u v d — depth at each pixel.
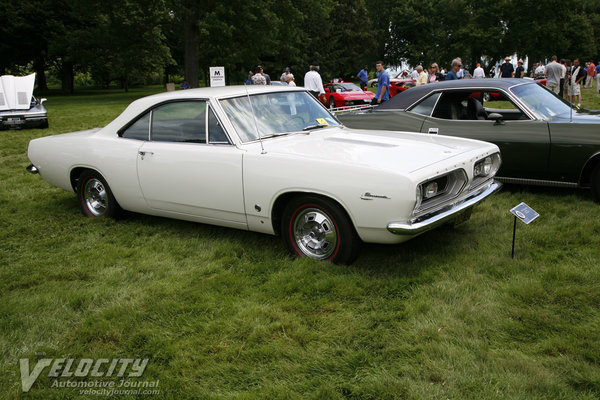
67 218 5.24
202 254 4.06
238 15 28.42
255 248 4.14
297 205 3.63
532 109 5.21
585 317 2.80
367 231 3.32
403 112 5.93
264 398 2.24
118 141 4.60
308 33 51.41
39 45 38.31
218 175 3.89
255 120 4.07
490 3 45.88
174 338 2.82
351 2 56.59
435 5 57.09
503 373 2.31
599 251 3.72
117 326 2.96
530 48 44.75
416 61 56.38
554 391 2.18
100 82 56.50
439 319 2.84
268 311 3.05
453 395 2.18
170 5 27.36
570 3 43.06
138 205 4.61
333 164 3.35
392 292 3.23
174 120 4.25
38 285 3.62
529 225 4.41
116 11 30.86
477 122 5.41
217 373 2.46
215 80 11.73
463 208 3.55
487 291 3.16
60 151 5.08
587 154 4.77
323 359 2.52
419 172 3.18
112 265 3.97
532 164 5.09
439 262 3.66
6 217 5.35
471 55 51.28
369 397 2.21
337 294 3.22
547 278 3.29
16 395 2.37
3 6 35.84
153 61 39.25
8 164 8.53
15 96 13.29
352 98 19.56
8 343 2.83
